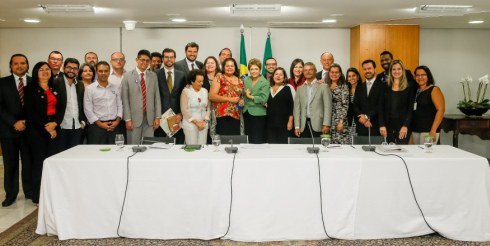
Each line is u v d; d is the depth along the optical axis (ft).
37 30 24.16
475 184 10.93
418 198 10.98
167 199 10.90
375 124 16.62
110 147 12.65
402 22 22.30
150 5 16.55
